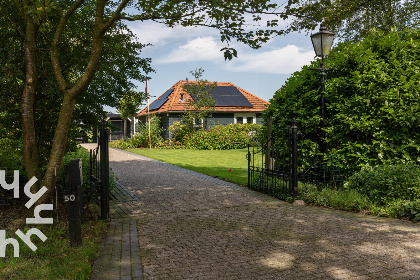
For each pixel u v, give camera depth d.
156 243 4.74
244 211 6.56
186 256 4.21
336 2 5.40
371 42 7.89
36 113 6.78
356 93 7.53
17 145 7.25
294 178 7.31
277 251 4.32
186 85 24.09
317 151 8.03
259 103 27.78
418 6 14.20
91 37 6.71
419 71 7.27
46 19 6.30
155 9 5.17
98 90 7.36
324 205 6.82
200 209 6.78
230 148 22.55
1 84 5.85
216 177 11.05
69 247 4.37
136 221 5.96
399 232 4.97
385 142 7.24
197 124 24.86
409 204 5.87
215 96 26.94
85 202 7.26
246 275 3.61
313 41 7.73
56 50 5.57
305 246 4.48
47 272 3.55
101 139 5.96
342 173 7.71
